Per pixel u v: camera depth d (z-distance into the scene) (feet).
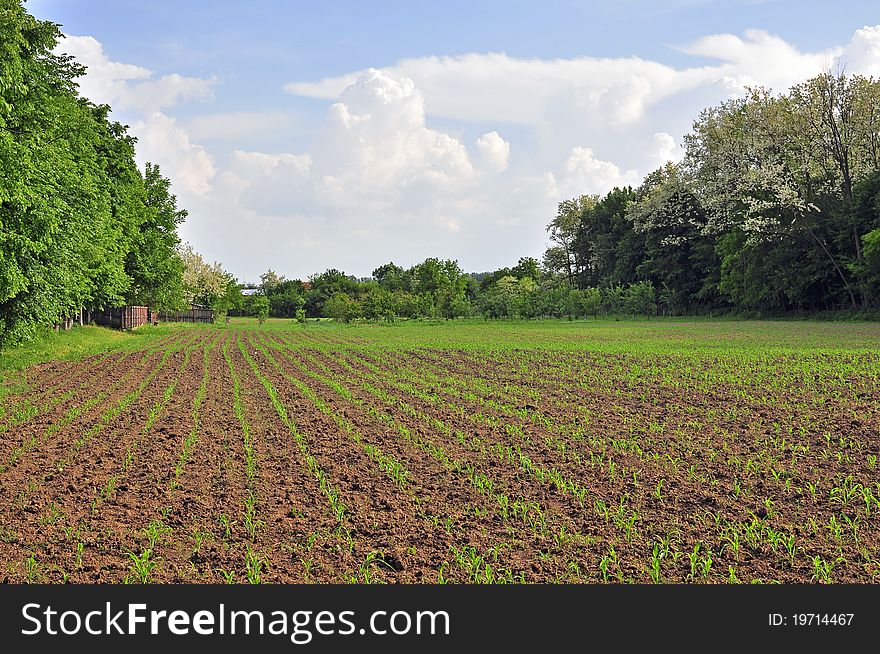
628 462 38.58
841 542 26.81
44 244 85.20
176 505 31.63
